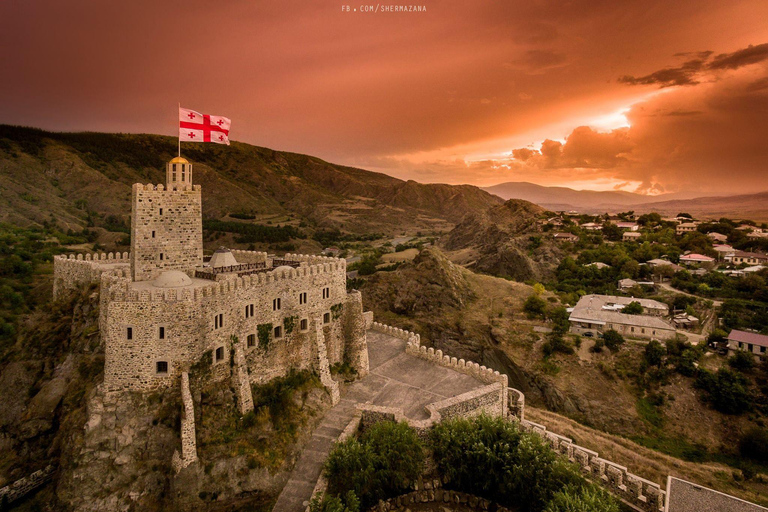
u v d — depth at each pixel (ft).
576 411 298.97
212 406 150.71
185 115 179.93
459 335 398.21
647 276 466.29
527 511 143.13
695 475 219.41
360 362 205.67
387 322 435.94
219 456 142.82
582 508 123.13
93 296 182.60
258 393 167.12
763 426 254.68
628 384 302.45
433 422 161.99
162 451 138.92
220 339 154.10
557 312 385.09
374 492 146.00
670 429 270.46
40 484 149.79
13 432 161.58
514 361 347.77
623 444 254.68
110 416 139.95
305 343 186.70
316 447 157.99
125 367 142.61
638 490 161.68
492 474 146.51
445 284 460.96
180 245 177.88
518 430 159.43
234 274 181.16
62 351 179.63
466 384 197.06
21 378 175.32
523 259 552.82
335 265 200.85
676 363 299.38
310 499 132.98
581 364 325.01
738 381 273.95
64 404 152.76
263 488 141.90
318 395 179.32
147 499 133.90
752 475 217.97
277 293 175.73
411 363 221.87
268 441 153.69
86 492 132.16
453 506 148.97
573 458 178.40
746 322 333.21
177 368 144.46
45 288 314.35
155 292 141.79
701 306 372.38
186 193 178.09
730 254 507.71
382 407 170.81
